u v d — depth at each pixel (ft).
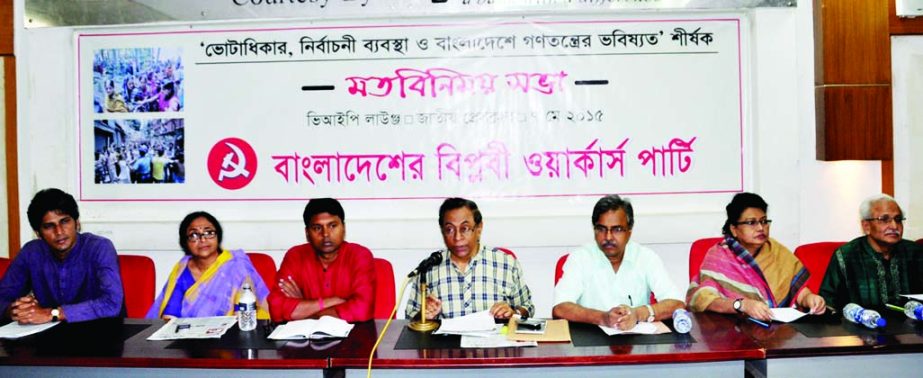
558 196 11.80
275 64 11.83
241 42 11.83
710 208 11.73
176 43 11.85
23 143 11.96
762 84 11.48
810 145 11.83
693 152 11.73
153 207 11.96
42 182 11.89
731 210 8.84
